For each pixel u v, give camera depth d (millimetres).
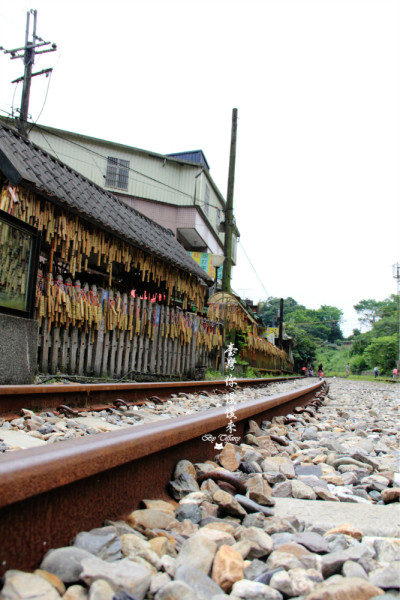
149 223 14703
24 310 7270
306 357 66500
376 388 24500
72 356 9328
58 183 9375
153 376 11828
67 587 1711
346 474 3727
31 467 1742
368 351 74812
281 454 4500
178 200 26859
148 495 2746
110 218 10602
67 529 1993
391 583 1882
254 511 2703
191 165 26922
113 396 6980
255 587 1787
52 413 5488
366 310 122562
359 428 6883
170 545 2119
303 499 3164
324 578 2000
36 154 9945
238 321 19859
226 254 20062
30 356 7309
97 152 25281
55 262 11023
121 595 1602
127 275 14016
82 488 2105
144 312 11641
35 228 7473
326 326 120438
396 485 3656
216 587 1793
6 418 4926
